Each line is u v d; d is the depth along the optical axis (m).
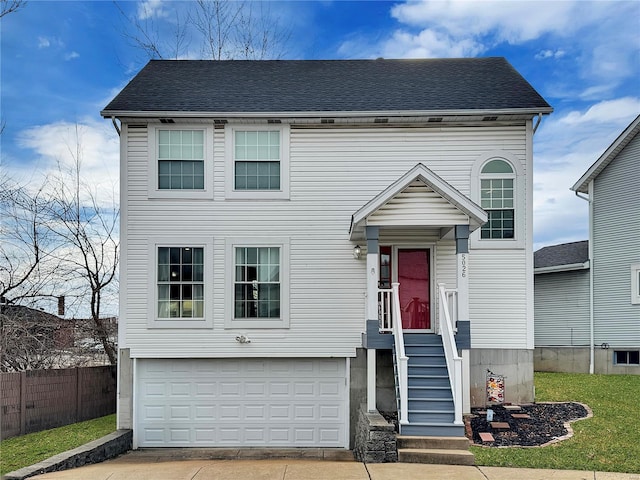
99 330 16.03
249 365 11.29
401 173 11.29
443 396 8.80
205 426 11.14
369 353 9.59
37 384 10.85
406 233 11.23
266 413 11.20
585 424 8.98
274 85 12.59
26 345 13.82
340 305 11.15
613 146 15.88
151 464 8.59
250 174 11.36
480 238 11.16
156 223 11.17
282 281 11.17
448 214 9.49
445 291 9.75
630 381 13.43
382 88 12.32
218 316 11.10
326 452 10.45
